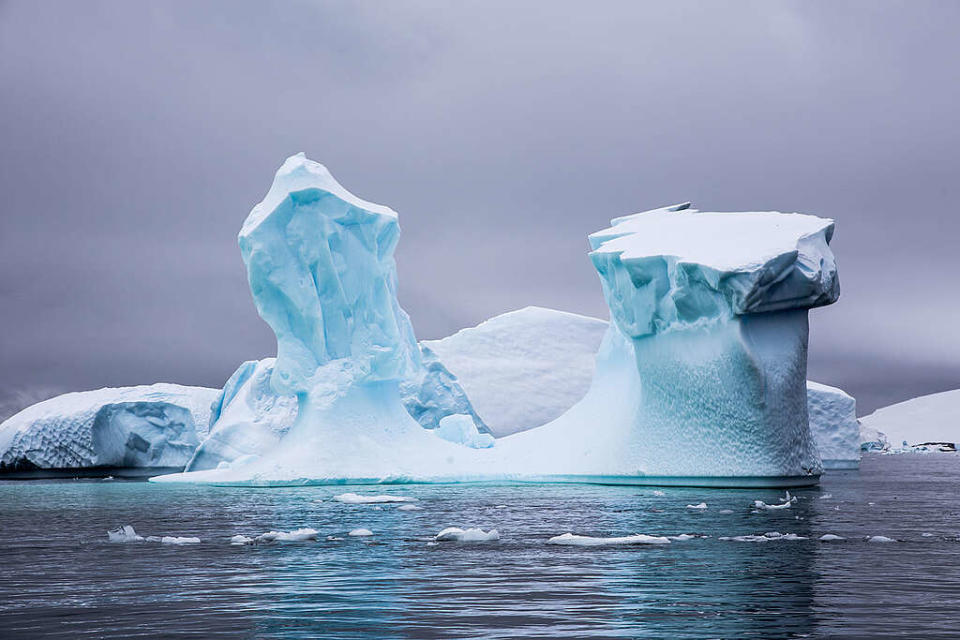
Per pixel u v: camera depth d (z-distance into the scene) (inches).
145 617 406.6
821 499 1090.1
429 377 2135.8
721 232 1332.4
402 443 1545.3
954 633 367.2
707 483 1277.1
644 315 1334.9
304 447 1478.8
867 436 4128.9
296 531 733.9
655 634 367.9
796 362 1270.9
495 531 680.4
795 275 1231.5
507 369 2522.1
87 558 598.2
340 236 1530.5
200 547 652.1
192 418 2042.3
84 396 2150.6
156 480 1595.7
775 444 1252.5
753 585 470.9
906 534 701.3
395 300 1680.6
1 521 885.2
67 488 1467.8
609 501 1061.8
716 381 1261.1
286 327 1526.8
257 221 1510.8
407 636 367.6
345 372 1528.1
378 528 778.8
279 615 407.5
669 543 645.3
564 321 2679.6
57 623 396.5
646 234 1413.6
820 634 366.6
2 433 2094.0
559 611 411.2
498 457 1555.1
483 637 364.8
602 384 1572.3
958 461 2866.6
